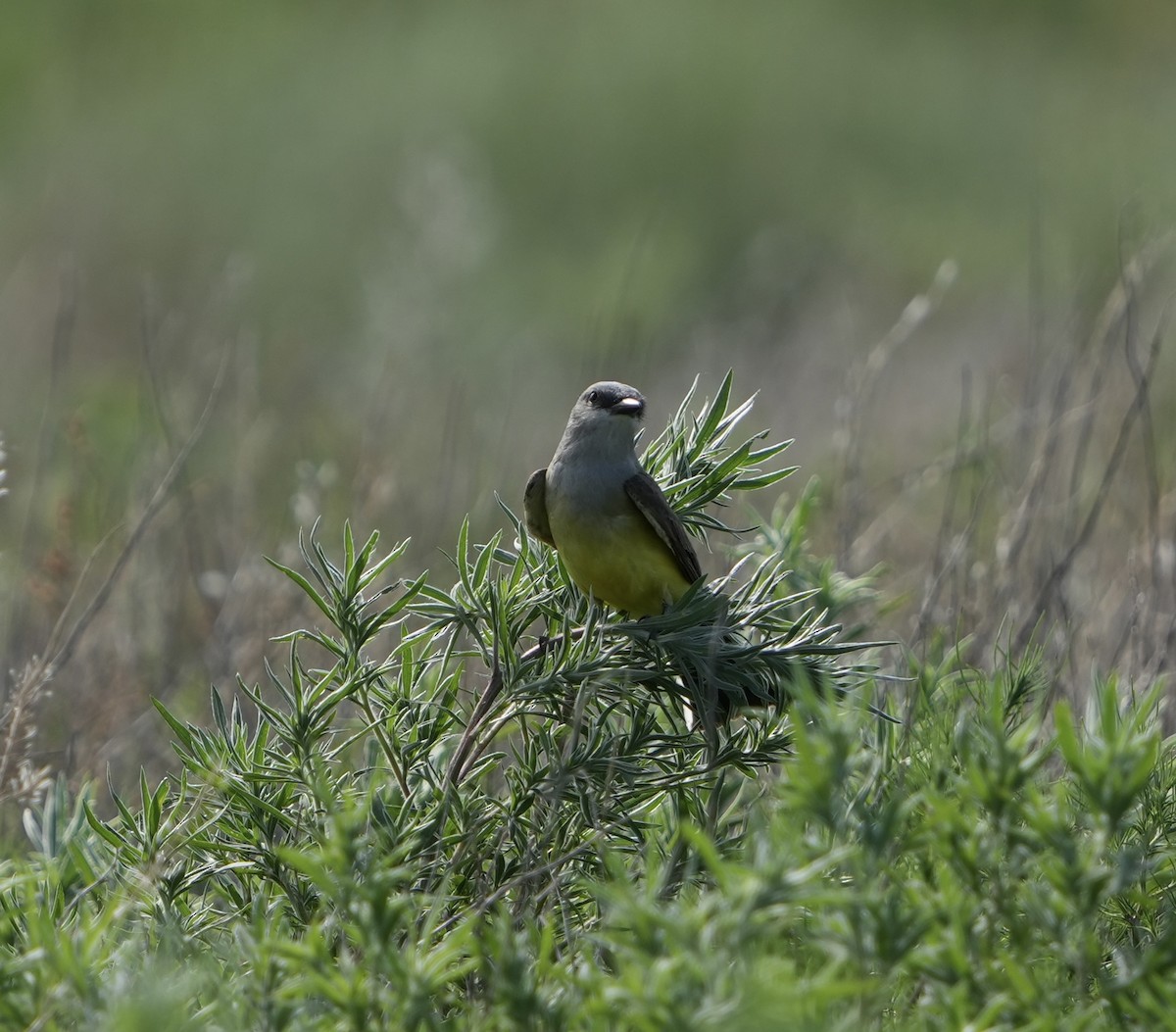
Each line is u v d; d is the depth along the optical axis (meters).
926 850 5.58
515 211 28.83
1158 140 31.17
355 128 30.41
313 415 18.45
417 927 6.09
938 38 36.41
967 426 12.91
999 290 24.59
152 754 10.41
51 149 31.00
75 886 6.85
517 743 9.01
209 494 14.45
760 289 24.61
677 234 27.56
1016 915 5.33
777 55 33.31
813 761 4.90
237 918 6.46
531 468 16.53
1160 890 6.06
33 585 10.90
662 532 7.79
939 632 8.52
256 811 6.70
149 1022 4.62
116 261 26.53
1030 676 7.33
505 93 31.22
